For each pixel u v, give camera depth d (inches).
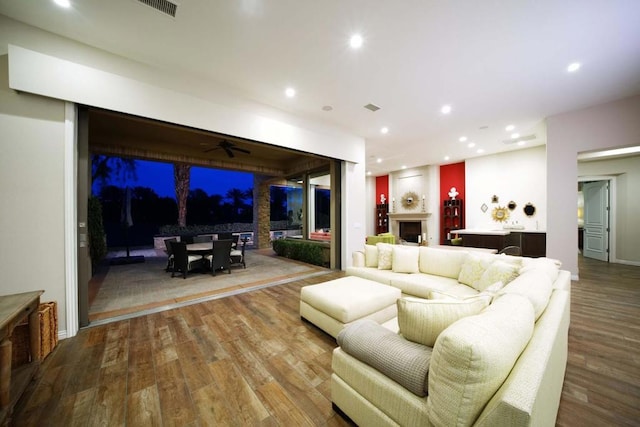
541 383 32.7
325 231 324.8
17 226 88.1
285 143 164.4
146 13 86.0
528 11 86.4
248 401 62.3
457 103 158.2
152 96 115.3
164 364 77.5
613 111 156.1
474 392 32.8
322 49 106.4
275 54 109.7
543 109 166.9
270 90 140.1
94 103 101.0
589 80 131.7
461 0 82.3
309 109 165.3
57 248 93.7
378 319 95.9
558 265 97.0
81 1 80.4
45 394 64.1
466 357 32.8
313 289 104.6
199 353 83.7
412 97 149.6
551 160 177.3
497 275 95.2
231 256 219.1
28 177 89.7
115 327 103.0
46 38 93.0
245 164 284.8
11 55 85.7
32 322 72.5
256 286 161.9
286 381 69.9
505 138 231.8
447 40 101.0
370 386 48.9
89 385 67.6
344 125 196.4
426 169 355.9
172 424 55.2
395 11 86.6
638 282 166.2
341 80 130.6
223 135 141.0
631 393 64.8
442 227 344.5
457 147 261.9
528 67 119.9
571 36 98.6
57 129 94.7
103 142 199.9
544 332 45.8
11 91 87.9
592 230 259.0
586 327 101.8
